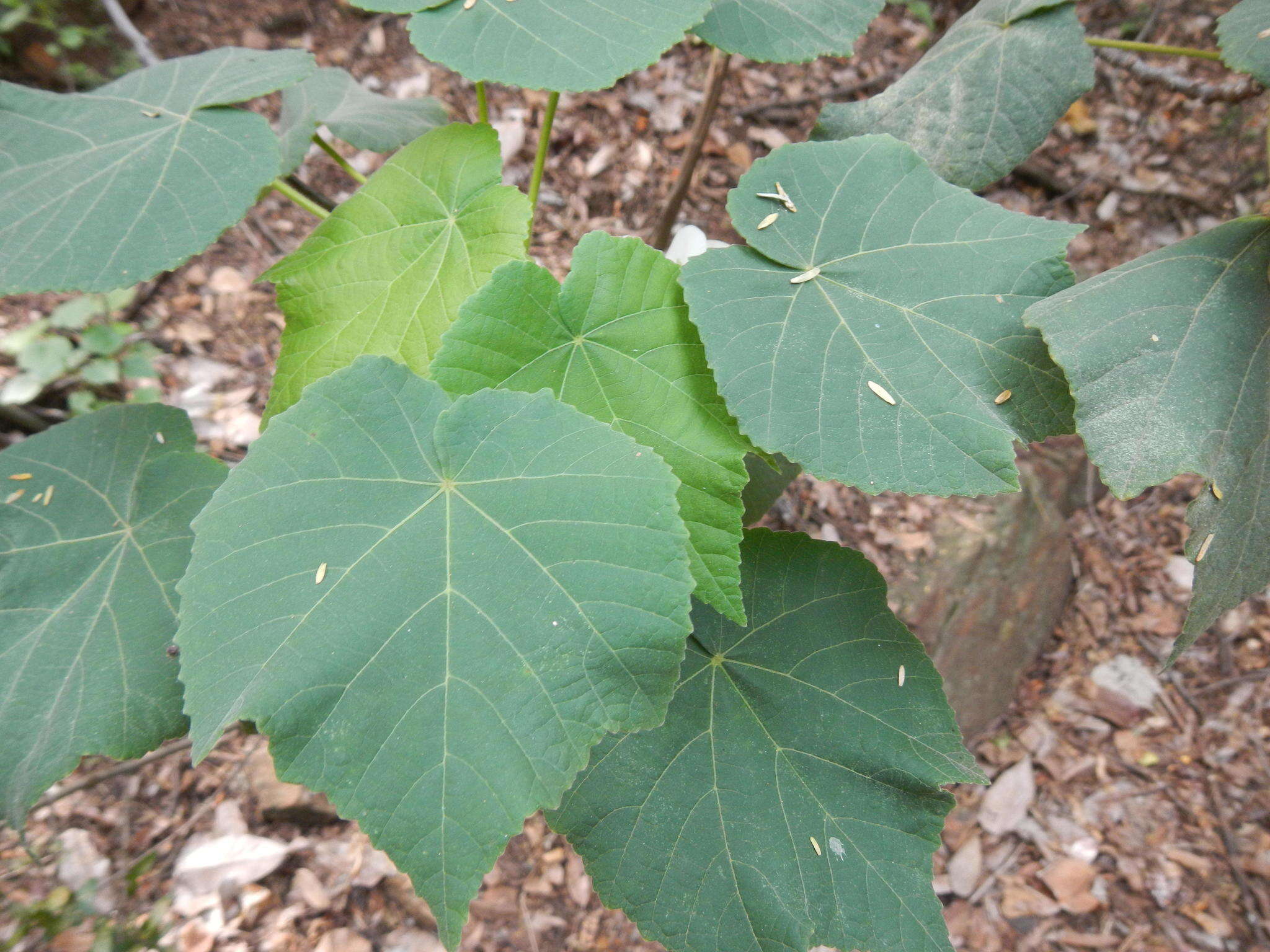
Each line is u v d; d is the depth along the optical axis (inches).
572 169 43.3
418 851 10.5
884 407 12.8
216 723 10.7
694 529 12.9
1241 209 45.6
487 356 13.0
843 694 14.9
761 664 15.1
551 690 11.0
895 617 15.1
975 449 12.4
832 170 14.5
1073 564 42.9
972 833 35.8
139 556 15.4
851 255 13.9
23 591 15.0
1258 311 12.1
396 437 12.3
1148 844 35.4
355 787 10.7
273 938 27.5
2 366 33.2
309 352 14.9
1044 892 34.3
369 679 11.0
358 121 21.3
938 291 13.5
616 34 13.7
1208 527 11.6
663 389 13.4
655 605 11.2
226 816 29.3
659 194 43.6
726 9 15.6
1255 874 34.4
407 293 14.6
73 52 38.2
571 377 13.4
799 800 14.4
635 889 13.9
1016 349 12.9
